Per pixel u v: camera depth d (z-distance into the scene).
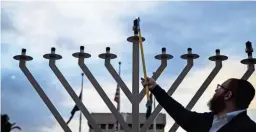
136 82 6.14
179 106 2.42
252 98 2.20
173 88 6.26
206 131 2.21
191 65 6.32
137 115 6.05
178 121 2.37
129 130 6.02
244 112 2.12
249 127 2.04
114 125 24.02
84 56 6.34
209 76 6.32
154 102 7.65
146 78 2.60
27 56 6.45
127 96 6.14
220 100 2.19
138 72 6.17
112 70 6.25
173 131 6.00
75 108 8.84
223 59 6.36
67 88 6.29
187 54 6.31
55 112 6.29
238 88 2.16
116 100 13.41
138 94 6.12
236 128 2.05
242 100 2.16
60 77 6.33
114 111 6.11
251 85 2.21
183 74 6.28
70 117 8.81
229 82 2.20
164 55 6.26
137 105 6.07
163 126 20.06
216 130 2.12
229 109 2.16
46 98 6.35
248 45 6.46
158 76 6.25
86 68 6.29
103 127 24.98
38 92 6.34
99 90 6.20
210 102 2.23
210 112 2.30
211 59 6.37
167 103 2.46
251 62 6.39
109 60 6.30
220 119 2.14
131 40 6.25
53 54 6.36
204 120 2.27
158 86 2.56
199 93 6.29
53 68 6.36
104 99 6.14
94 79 6.24
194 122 2.30
